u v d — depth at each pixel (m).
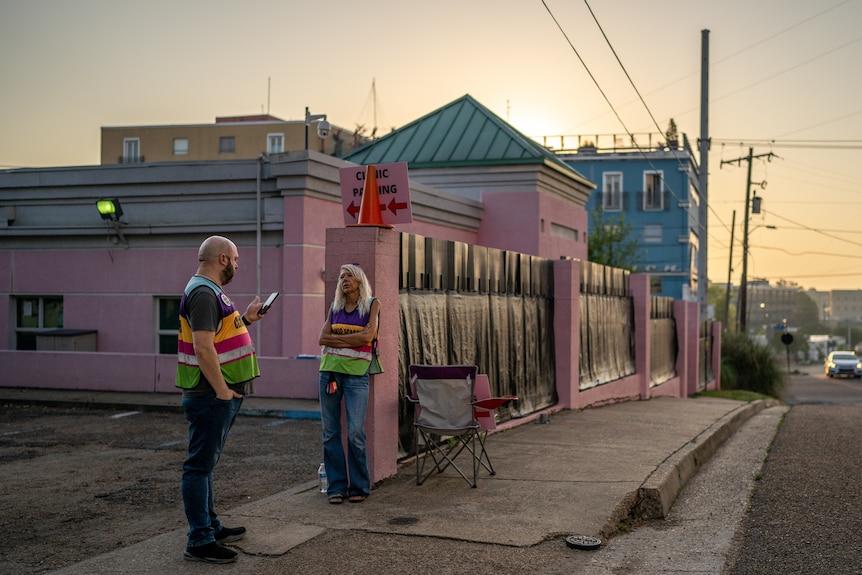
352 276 6.99
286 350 15.55
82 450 10.08
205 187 16.22
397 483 7.63
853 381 57.88
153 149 63.72
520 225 21.77
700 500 8.21
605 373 16.36
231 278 5.62
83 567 5.31
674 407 16.94
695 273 58.44
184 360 5.40
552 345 13.62
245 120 64.88
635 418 13.37
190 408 5.39
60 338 16.50
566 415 13.14
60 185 17.22
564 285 13.67
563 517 6.58
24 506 7.21
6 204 17.69
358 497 6.95
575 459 8.95
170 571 5.24
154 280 16.80
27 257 17.66
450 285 9.70
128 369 15.16
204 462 5.38
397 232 7.93
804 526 7.10
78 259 17.31
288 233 15.55
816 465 10.57
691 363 25.77
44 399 14.29
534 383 12.69
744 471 10.03
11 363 15.83
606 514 6.68
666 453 9.52
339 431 7.02
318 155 15.58
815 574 5.70
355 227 7.52
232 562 5.41
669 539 6.59
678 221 52.75
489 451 9.39
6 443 10.59
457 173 22.42
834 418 18.47
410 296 8.65
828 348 129.12
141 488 7.94
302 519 6.41
